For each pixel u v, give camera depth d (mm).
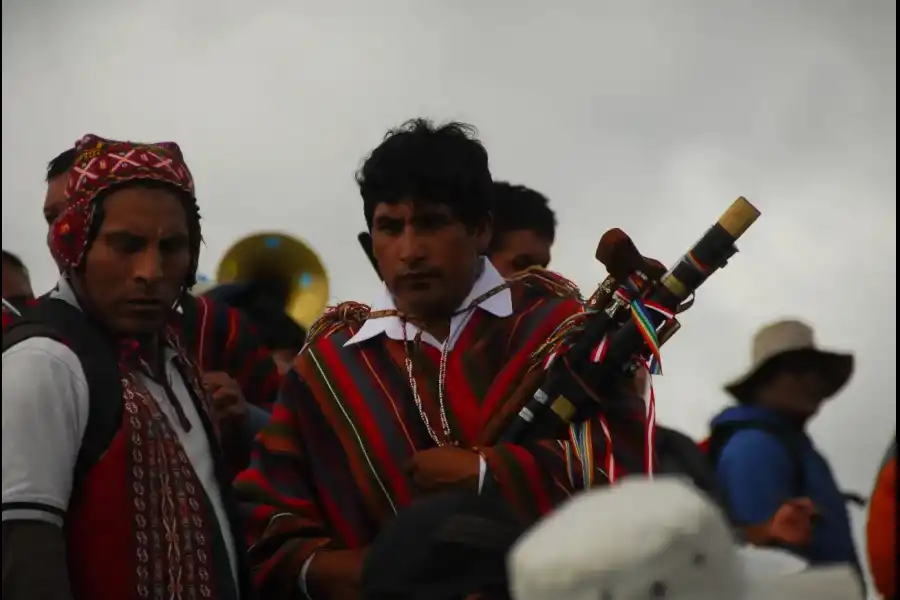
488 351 7559
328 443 7590
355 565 7121
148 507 6586
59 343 6492
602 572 3752
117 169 6879
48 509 6238
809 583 4066
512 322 7641
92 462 6480
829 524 9234
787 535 8500
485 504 4820
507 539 4664
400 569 4641
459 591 4582
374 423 7473
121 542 6457
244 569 7117
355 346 7762
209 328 9062
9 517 6152
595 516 3861
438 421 7434
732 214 7082
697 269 7078
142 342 6988
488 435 7258
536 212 10578
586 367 7172
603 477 7039
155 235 6844
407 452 7391
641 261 7230
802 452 9414
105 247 6809
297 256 12062
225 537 6969
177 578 6590
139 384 6879
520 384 7395
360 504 7410
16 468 6195
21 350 6387
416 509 4781
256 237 12078
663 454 7527
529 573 3869
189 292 9312
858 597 4090
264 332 10766
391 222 7570
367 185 7629
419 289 7543
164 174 6957
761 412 9617
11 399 6250
